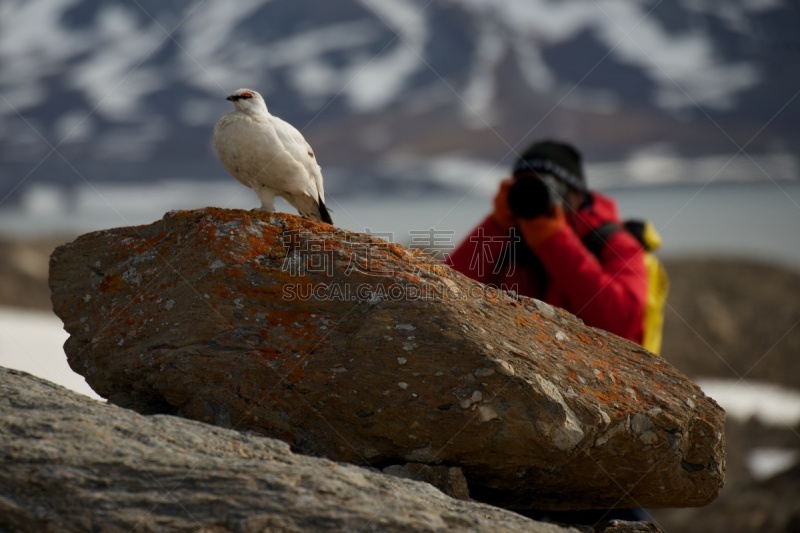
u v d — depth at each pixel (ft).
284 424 28.89
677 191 574.56
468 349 28.30
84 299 32.60
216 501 22.35
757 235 260.62
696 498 31.22
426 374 28.30
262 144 32.53
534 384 28.12
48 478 22.47
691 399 31.35
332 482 23.61
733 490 76.02
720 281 165.27
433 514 23.02
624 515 34.47
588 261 40.29
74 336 32.58
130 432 24.68
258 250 30.73
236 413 28.94
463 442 28.30
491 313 30.42
